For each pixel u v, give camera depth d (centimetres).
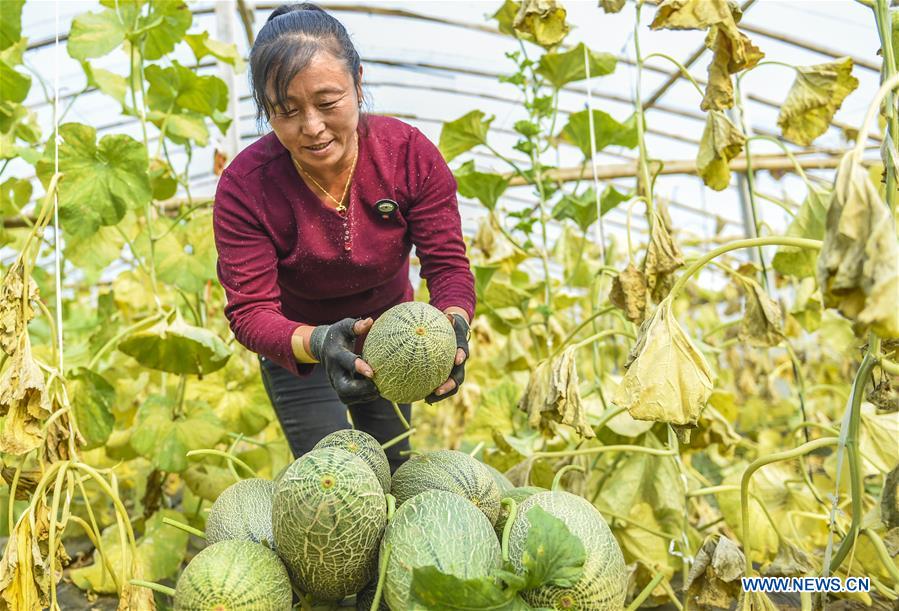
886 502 160
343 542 150
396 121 227
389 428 266
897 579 167
